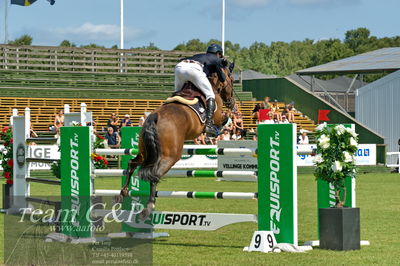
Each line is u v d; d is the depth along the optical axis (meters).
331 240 10.09
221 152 10.74
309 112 40.34
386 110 37.91
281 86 42.38
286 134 9.91
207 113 10.46
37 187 21.81
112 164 27.81
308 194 20.19
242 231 12.36
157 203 17.56
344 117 37.88
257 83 43.97
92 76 42.09
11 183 15.15
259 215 10.21
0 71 39.31
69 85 40.47
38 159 13.62
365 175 29.55
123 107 37.91
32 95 37.62
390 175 29.50
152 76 43.78
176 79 10.95
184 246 10.55
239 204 17.30
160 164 9.63
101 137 11.48
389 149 37.72
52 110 35.72
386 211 15.55
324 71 40.88
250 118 38.91
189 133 10.22
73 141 11.33
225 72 11.62
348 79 52.84
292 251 9.85
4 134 15.42
